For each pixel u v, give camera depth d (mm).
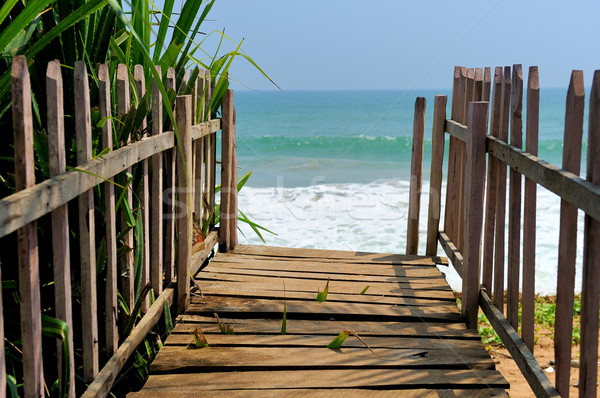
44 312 2566
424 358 2879
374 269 4375
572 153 2207
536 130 2643
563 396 2266
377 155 25234
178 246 3447
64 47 2609
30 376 1799
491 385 2607
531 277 2672
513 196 2906
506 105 3125
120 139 2740
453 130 4324
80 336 2781
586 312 2021
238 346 3004
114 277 2570
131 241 2889
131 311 2844
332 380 2645
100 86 2396
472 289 3375
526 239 2660
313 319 3439
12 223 1598
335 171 18000
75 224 2676
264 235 8805
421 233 8969
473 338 3162
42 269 2547
